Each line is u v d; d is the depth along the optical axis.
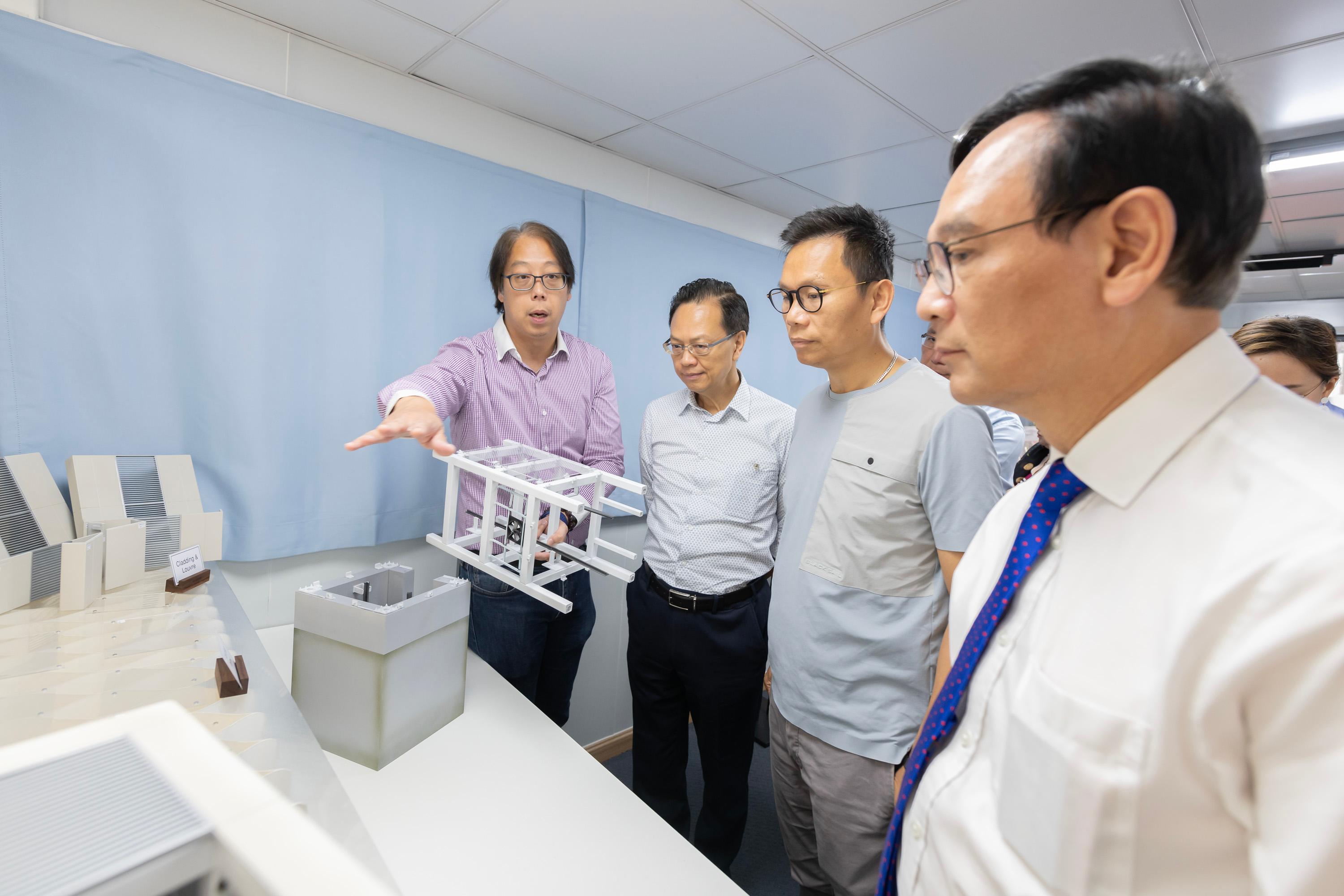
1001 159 0.44
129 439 1.27
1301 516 0.36
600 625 2.23
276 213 1.39
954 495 0.99
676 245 2.28
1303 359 1.32
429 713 1.00
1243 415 0.42
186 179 1.28
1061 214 0.42
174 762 0.28
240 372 1.37
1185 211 0.40
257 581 1.48
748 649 1.46
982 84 1.54
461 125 1.72
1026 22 1.28
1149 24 1.26
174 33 1.28
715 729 1.49
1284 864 0.34
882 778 1.05
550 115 1.81
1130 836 0.41
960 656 0.58
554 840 0.81
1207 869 0.41
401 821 0.82
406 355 1.63
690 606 1.44
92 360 1.22
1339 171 1.92
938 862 0.55
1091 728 0.42
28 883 0.20
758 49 1.42
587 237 2.00
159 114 1.24
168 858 0.23
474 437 1.49
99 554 1.04
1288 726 0.35
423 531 1.70
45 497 1.05
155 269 1.27
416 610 0.94
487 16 1.33
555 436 1.60
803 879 1.31
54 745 0.28
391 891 0.22
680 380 2.37
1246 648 0.36
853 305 1.06
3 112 1.10
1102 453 0.47
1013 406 0.51
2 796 0.24
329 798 0.67
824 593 1.11
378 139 1.53
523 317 1.41
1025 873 0.46
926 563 1.06
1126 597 0.44
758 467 1.46
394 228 1.58
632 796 0.91
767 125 1.82
